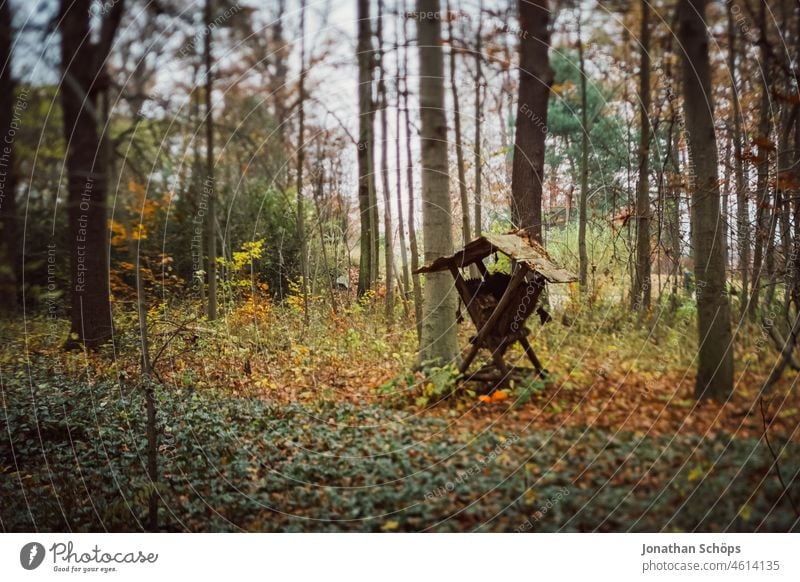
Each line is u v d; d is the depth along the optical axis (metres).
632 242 12.45
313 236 16.59
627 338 8.91
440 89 8.13
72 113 6.96
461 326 10.30
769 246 7.34
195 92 10.37
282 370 8.98
